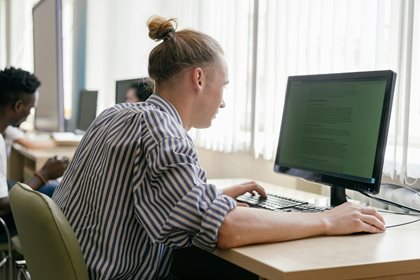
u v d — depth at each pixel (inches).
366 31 80.4
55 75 151.2
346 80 63.9
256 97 107.1
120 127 49.9
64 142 141.9
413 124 73.7
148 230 45.1
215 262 74.0
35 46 178.9
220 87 54.9
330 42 87.8
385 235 51.3
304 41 93.6
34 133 189.0
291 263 40.2
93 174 49.8
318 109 68.0
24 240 51.5
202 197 44.5
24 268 75.3
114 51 178.5
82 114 152.3
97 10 186.4
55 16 149.9
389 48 76.5
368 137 60.0
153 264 51.0
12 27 230.8
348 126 62.9
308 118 69.6
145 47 163.9
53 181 103.0
